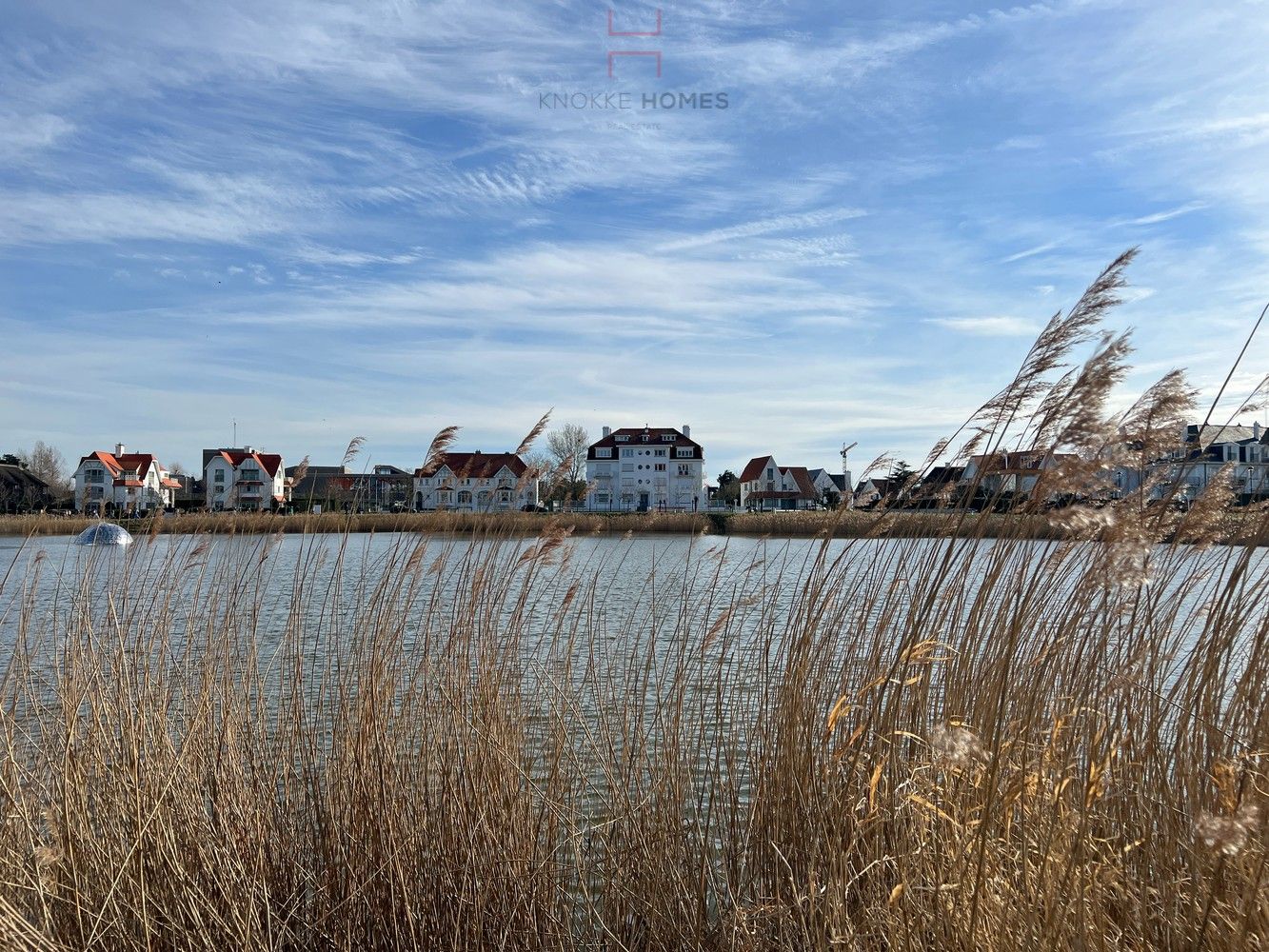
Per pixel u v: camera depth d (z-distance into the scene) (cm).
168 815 601
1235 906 398
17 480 5159
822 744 586
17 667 730
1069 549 506
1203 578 596
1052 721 494
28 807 599
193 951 539
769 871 581
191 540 804
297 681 706
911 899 465
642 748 691
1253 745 449
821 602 654
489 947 575
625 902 591
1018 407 511
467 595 733
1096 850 434
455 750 634
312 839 630
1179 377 483
